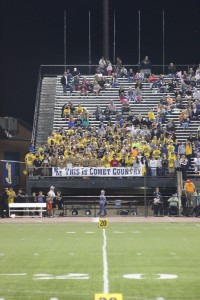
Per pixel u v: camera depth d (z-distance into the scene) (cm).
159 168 7281
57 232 4709
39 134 8525
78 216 7062
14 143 8812
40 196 7088
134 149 7388
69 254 3186
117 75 9394
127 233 4566
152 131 7906
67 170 7325
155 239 4047
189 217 6725
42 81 9600
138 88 8912
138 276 2417
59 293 2058
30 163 7356
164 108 8494
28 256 3114
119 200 7131
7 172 7956
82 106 8588
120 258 2995
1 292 2084
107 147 7531
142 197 7369
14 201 7181
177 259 2950
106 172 7325
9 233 4644
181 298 1977
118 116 8288
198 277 2392
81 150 7544
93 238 4138
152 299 1956
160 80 9169
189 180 6906
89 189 7494
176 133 8262
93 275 2447
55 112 8781
